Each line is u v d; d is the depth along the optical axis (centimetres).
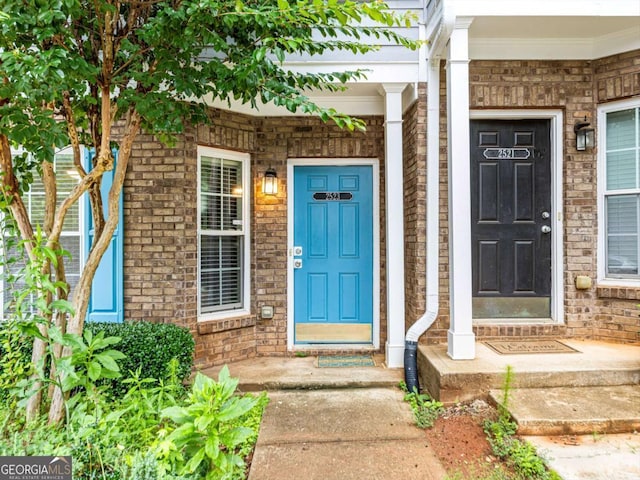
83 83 239
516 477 210
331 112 240
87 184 257
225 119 403
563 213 374
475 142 383
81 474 164
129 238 365
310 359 412
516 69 370
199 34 239
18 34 210
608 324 360
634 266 356
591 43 364
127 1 240
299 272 439
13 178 259
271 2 245
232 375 361
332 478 216
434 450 241
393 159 388
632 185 357
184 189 370
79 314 256
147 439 205
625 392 279
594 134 367
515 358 315
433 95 369
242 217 429
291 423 278
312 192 441
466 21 318
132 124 272
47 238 261
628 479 199
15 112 214
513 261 382
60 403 233
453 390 289
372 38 375
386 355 391
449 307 355
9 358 260
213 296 409
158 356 302
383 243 433
